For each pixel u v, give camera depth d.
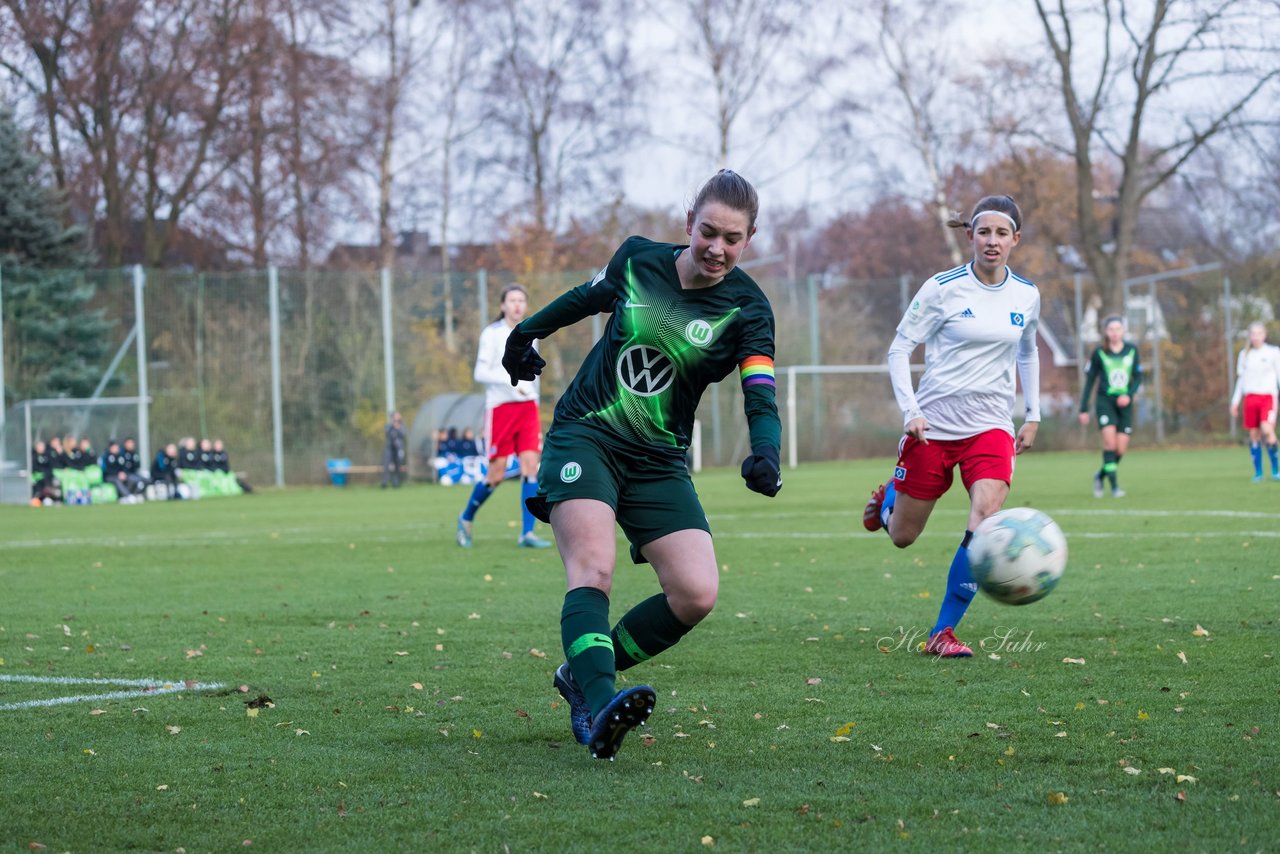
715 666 12.57
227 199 84.50
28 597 19.52
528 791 8.30
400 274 66.81
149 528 35.84
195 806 8.08
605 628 8.89
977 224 13.93
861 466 67.00
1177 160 80.00
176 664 13.38
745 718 10.30
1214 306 80.62
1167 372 80.38
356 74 85.56
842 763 8.86
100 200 84.38
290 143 85.50
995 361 13.93
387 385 66.19
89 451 57.19
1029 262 99.75
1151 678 11.50
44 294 65.06
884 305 73.62
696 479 57.12
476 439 65.44
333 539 29.94
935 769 8.65
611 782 8.48
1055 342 83.88
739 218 8.70
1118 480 44.84
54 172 81.44
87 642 15.02
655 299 9.08
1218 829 7.23
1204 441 79.81
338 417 65.62
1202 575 18.70
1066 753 8.97
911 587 18.58
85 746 9.70
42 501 55.72
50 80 81.12
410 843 7.27
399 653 13.84
